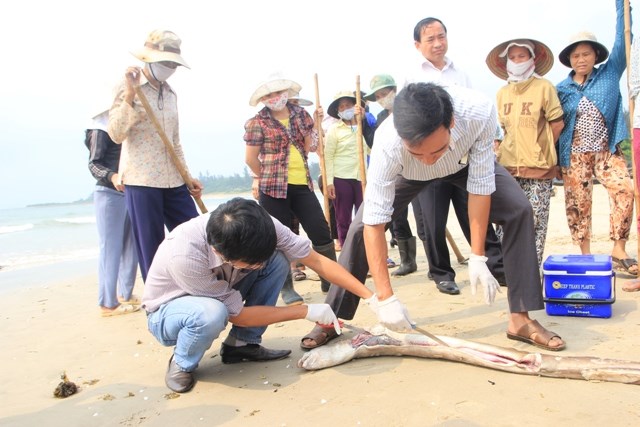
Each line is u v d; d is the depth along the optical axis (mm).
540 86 4352
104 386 3145
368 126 6188
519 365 2775
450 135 2637
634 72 4195
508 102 4473
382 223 2908
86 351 3871
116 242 4879
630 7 4297
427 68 4477
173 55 4051
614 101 4492
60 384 3068
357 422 2432
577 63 4527
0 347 4172
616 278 4535
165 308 2922
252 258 2420
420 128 2303
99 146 4688
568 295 3668
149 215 4227
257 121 4801
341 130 6180
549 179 4484
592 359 2678
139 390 3033
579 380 2664
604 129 4516
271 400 2748
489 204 2971
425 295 4602
